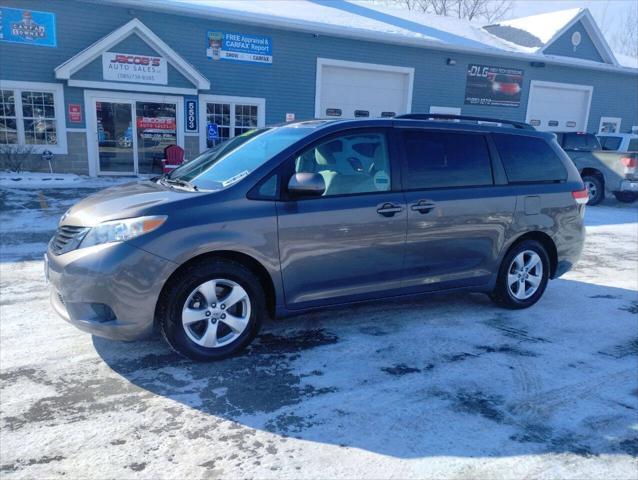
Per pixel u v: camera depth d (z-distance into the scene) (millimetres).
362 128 4332
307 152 4082
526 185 5020
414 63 18766
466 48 19047
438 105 19625
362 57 17828
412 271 4484
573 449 2941
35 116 14234
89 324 3521
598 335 4648
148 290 3523
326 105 17906
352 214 4109
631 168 13125
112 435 2947
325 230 4020
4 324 4496
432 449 2900
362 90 18328
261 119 16812
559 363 4035
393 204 4277
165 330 3697
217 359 3859
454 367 3900
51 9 13734
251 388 3504
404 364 3920
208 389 3475
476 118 5090
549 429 3129
